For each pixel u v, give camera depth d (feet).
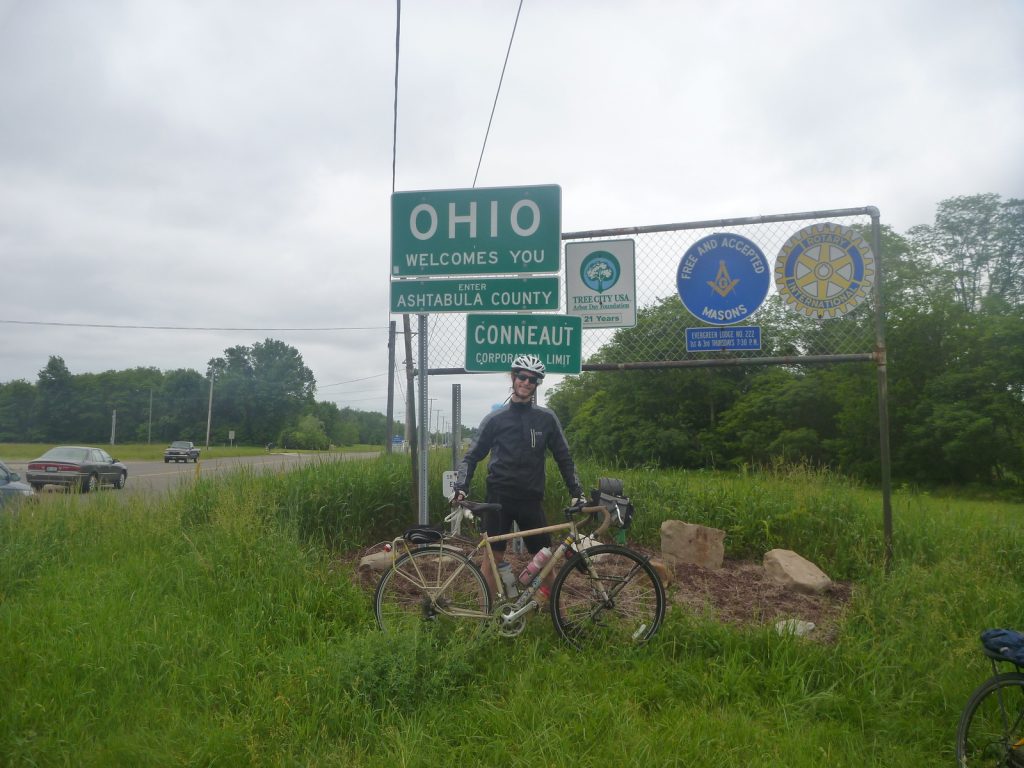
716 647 13.75
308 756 10.22
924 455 97.86
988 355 94.89
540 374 15.35
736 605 16.81
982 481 95.76
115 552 19.63
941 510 25.90
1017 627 14.62
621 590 14.83
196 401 310.24
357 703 11.33
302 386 328.08
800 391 106.63
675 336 21.34
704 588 17.97
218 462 31.63
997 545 21.04
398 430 159.22
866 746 10.91
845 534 20.98
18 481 38.91
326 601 15.58
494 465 15.60
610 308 21.44
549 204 20.81
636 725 11.03
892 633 14.16
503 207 20.95
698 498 23.53
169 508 22.85
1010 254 123.95
